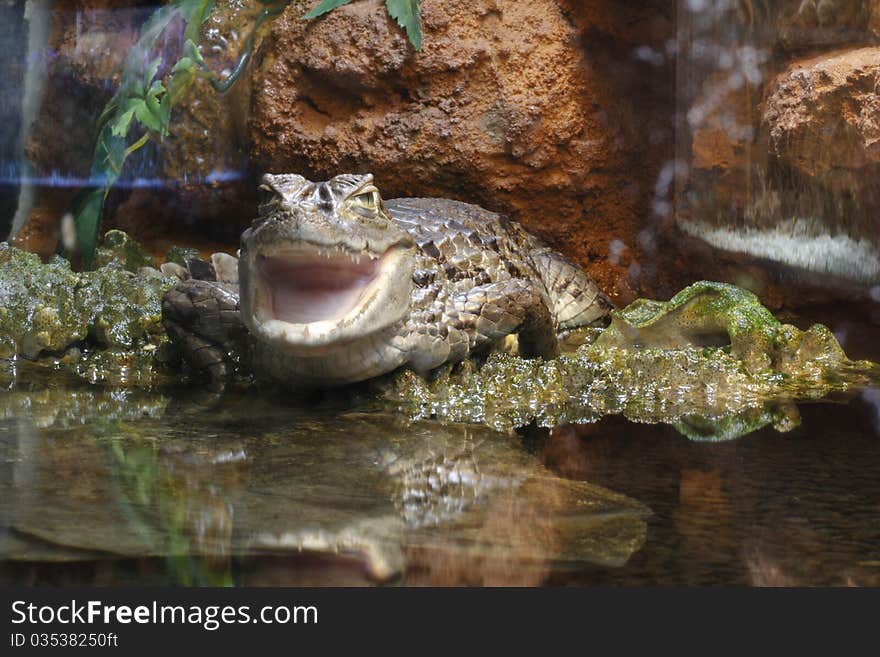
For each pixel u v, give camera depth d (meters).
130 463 4.14
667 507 3.56
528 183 8.38
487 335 6.13
